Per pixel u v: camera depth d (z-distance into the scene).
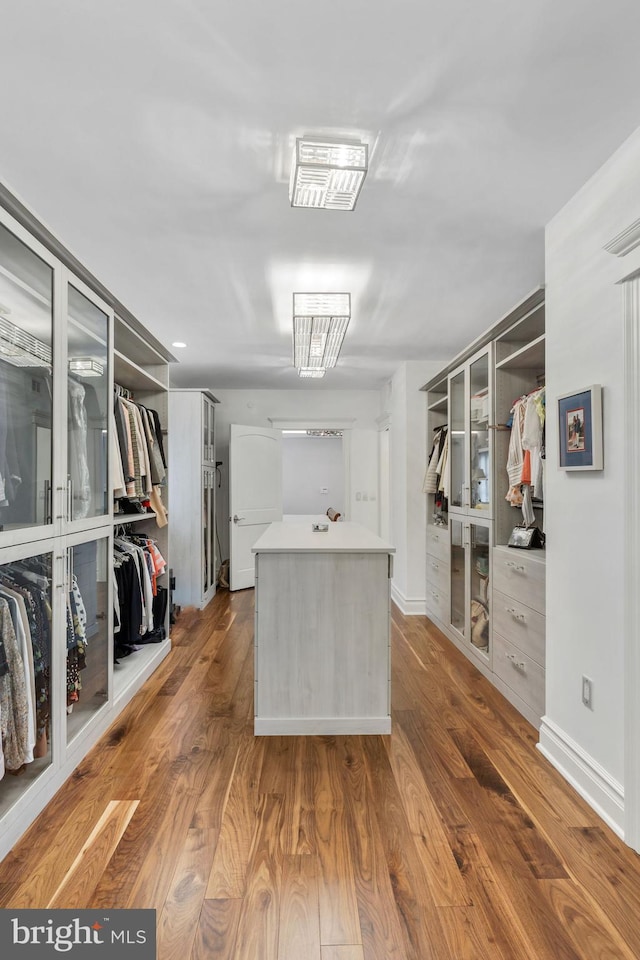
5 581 1.76
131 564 3.31
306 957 1.34
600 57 1.49
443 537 4.43
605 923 1.45
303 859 1.69
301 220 2.44
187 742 2.49
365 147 1.82
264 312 3.79
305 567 2.59
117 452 2.95
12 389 1.78
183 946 1.36
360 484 6.91
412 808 1.97
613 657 1.92
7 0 1.31
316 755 2.37
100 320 2.63
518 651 2.85
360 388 6.84
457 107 1.69
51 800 2.01
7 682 1.76
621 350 1.87
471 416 3.79
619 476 1.88
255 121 1.75
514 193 2.20
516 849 1.75
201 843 1.76
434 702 2.98
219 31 1.40
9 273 1.76
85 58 1.49
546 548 2.42
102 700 2.63
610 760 1.93
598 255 2.03
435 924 1.44
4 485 1.73
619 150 1.90
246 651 3.93
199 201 2.27
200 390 5.36
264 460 6.55
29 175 2.07
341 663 2.59
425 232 2.56
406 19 1.37
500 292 3.38
